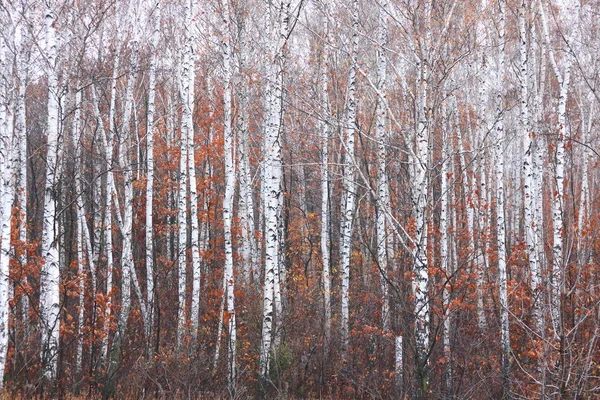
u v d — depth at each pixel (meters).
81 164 16.25
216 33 17.52
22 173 14.22
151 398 11.30
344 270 15.66
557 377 8.79
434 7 11.08
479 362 11.61
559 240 11.72
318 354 14.46
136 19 15.14
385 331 12.85
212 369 13.55
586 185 17.34
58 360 11.35
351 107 14.56
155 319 15.67
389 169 17.11
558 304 9.80
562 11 16.58
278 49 11.61
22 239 13.68
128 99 16.05
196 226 15.09
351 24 14.78
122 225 18.31
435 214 17.69
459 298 13.16
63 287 12.41
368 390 11.98
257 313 16.33
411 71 14.59
